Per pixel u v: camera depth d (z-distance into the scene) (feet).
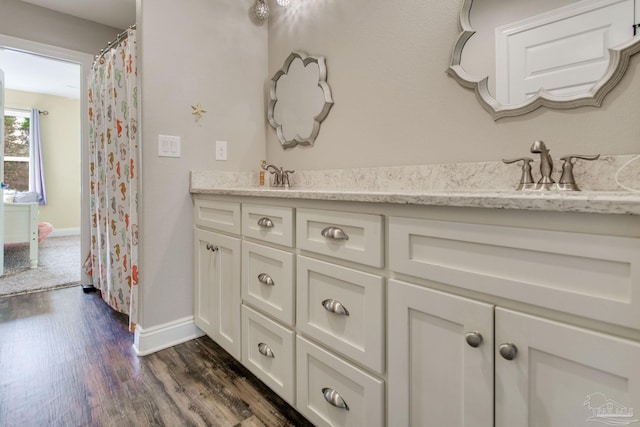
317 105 5.97
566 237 1.99
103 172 8.00
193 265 6.16
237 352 4.95
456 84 4.21
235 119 6.66
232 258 5.03
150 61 5.58
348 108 5.52
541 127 3.59
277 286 4.17
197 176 6.11
